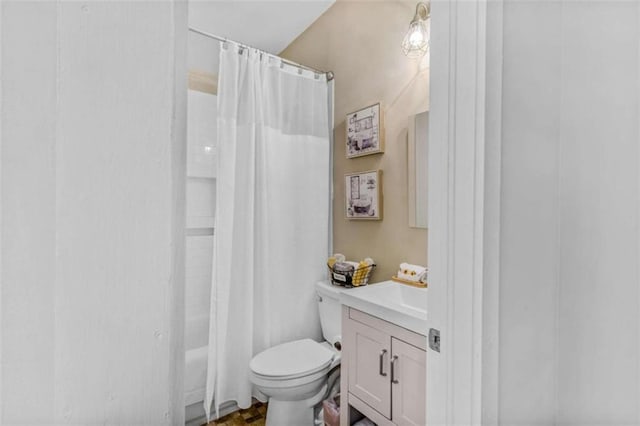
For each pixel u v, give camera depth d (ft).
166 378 0.98
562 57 3.24
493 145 2.53
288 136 6.89
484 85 2.49
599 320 3.05
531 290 2.96
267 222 6.56
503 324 2.69
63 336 0.82
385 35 6.05
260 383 5.28
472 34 2.50
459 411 2.61
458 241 2.62
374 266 6.23
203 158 7.30
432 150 2.80
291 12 7.37
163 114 0.97
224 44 6.25
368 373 4.43
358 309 4.58
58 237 0.81
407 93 5.66
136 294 0.93
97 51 0.86
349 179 6.69
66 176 0.82
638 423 2.88
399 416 3.97
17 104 0.76
